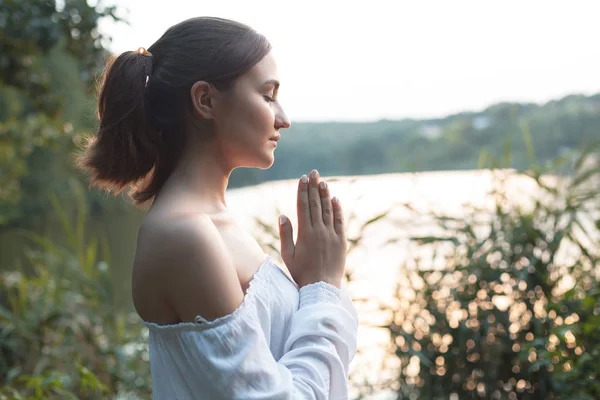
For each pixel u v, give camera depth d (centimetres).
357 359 286
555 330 225
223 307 100
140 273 105
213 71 110
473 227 283
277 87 116
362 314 278
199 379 100
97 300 338
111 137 115
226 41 112
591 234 271
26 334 314
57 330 323
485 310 273
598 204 273
